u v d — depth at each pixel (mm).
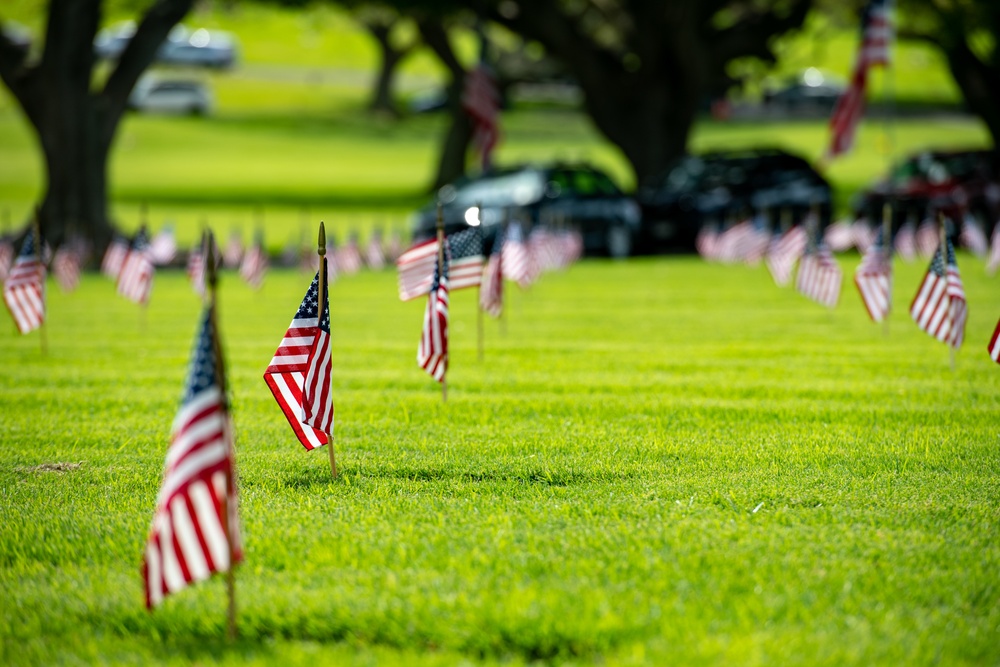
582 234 47312
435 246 18906
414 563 9812
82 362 21734
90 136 44531
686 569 9547
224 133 113375
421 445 14547
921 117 125500
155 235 51125
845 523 10945
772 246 34906
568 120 128125
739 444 14461
